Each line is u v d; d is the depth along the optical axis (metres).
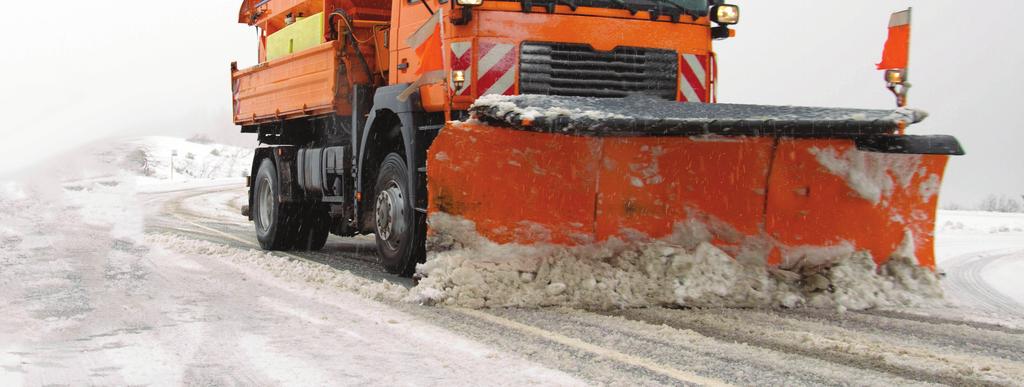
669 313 6.05
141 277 5.77
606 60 7.09
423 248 7.45
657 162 6.46
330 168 9.47
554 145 6.20
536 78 6.95
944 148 6.36
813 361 4.66
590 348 4.84
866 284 6.68
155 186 29.95
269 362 4.38
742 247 6.73
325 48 9.20
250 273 7.71
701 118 5.94
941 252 12.84
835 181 6.69
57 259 5.23
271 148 10.95
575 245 6.44
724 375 4.30
